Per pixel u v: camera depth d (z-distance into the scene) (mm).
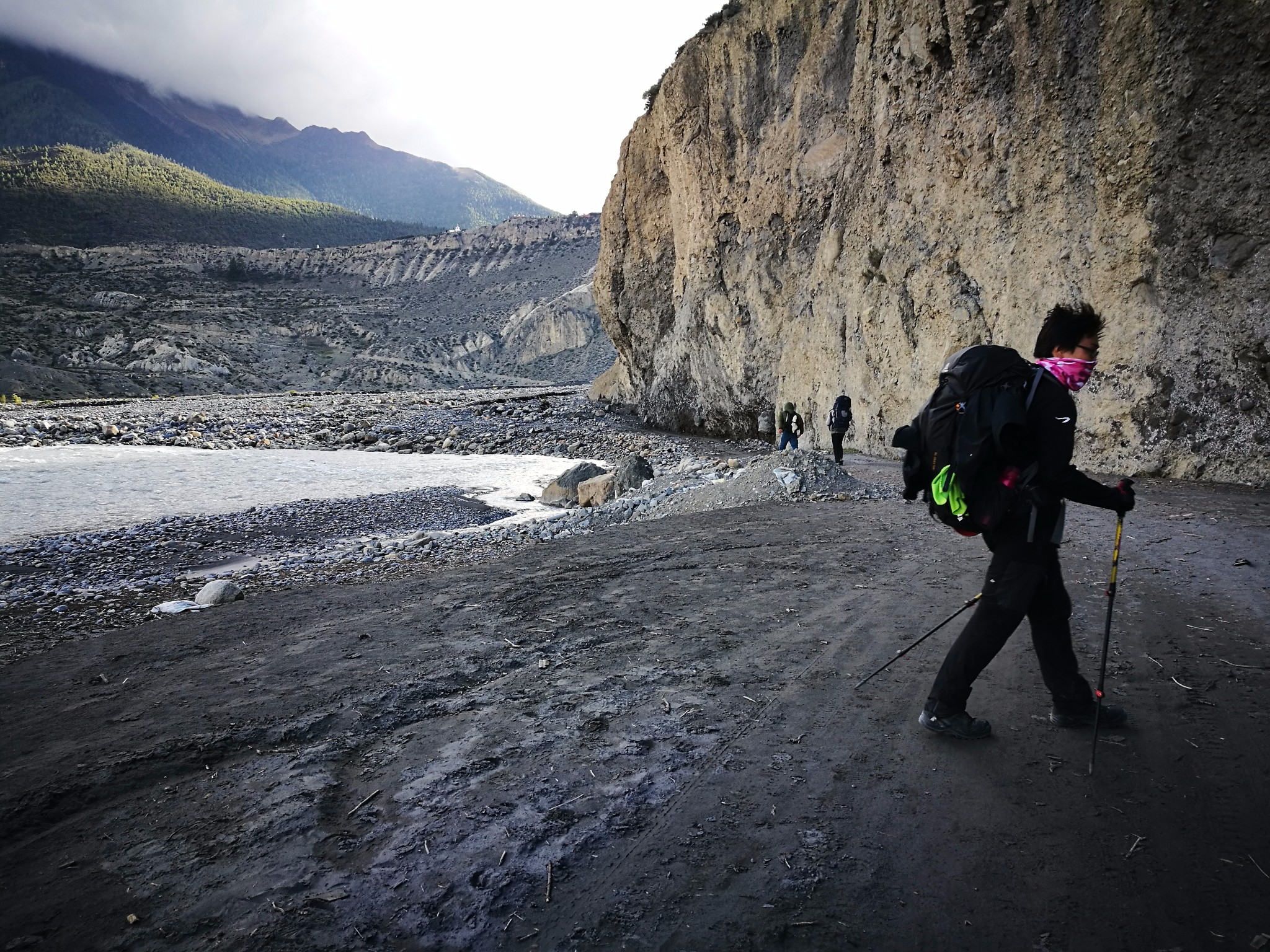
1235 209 10523
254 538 12195
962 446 2885
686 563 7207
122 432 29719
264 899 2250
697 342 31500
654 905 2164
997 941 1953
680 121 30359
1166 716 3227
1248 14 10078
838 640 4531
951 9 15750
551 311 186750
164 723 3766
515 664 4438
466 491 17844
